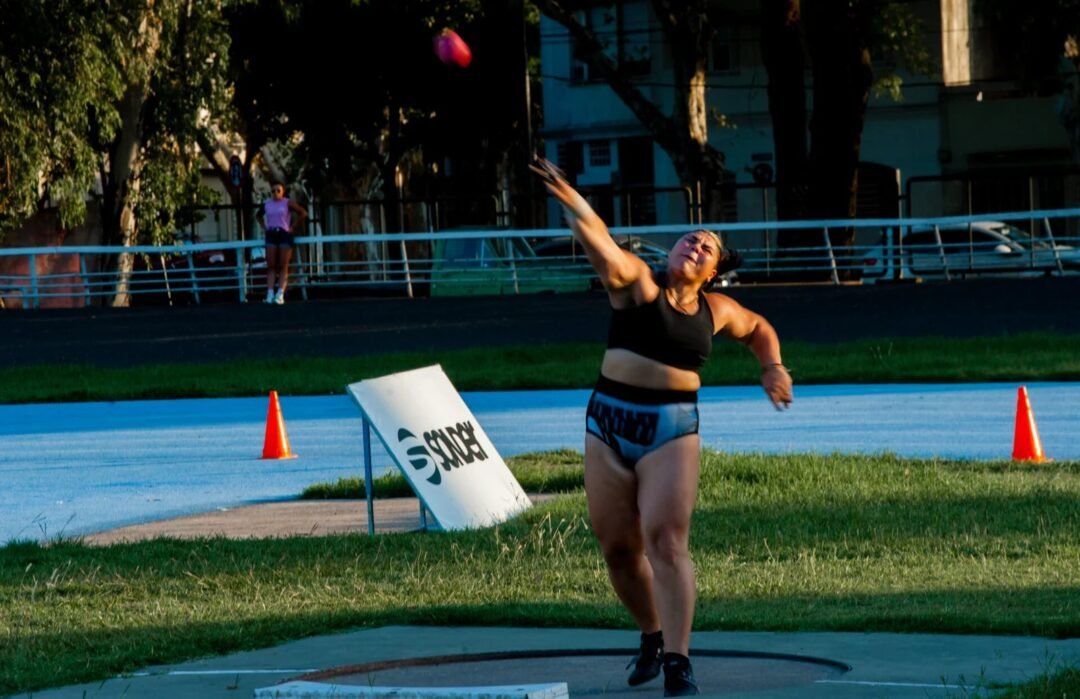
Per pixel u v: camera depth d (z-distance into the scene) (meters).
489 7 65.81
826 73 51.94
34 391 31.23
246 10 65.31
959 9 70.12
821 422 24.25
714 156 58.47
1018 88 65.94
